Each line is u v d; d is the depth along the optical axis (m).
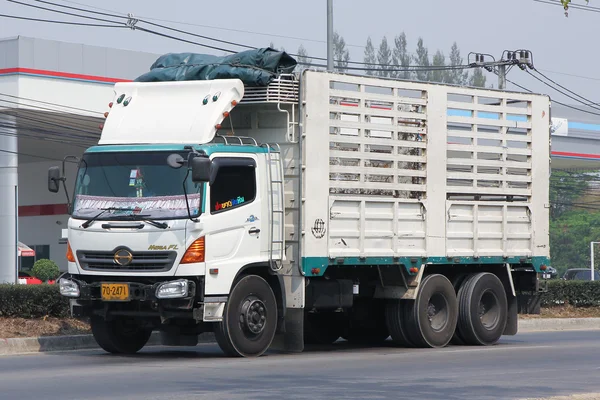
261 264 37.25
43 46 101.38
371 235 40.50
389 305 42.94
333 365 34.16
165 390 26.83
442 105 43.47
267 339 37.38
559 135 136.50
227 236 35.88
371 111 40.66
